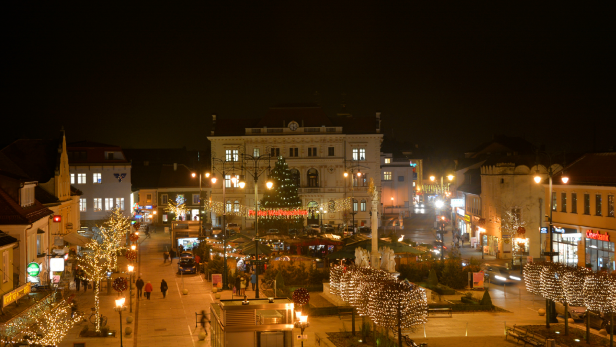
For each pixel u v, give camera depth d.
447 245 78.12
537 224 66.31
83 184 88.69
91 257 50.56
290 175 90.38
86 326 34.78
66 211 63.25
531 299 44.91
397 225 107.00
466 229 87.25
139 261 66.31
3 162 51.62
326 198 105.56
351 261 54.84
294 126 105.62
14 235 38.56
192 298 46.06
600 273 30.30
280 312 24.48
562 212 54.69
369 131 106.19
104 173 89.00
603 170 50.00
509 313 39.75
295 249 66.50
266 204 88.88
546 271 33.38
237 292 47.50
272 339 23.94
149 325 36.94
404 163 130.00
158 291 49.22
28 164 59.09
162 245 80.06
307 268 50.97
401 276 50.38
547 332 33.16
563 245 54.56
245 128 106.81
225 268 49.50
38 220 42.81
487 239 72.88
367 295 29.33
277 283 46.84
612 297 29.30
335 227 102.19
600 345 30.41
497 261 65.25
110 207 89.00
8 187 41.66
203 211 104.94
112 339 33.34
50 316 31.59
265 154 105.50
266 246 54.31
